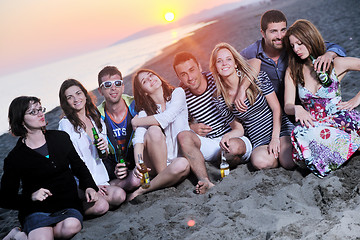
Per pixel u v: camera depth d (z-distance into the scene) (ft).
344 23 34.78
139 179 13.30
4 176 11.30
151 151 13.43
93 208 12.48
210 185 12.87
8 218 14.93
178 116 14.07
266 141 13.91
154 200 12.75
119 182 13.52
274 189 11.74
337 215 9.55
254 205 11.09
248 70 13.42
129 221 11.51
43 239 10.66
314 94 12.50
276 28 13.93
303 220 9.68
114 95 13.42
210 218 10.73
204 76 14.67
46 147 11.59
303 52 12.26
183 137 13.51
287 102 13.25
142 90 13.94
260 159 13.12
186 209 11.71
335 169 11.86
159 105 14.08
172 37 81.46
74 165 12.26
